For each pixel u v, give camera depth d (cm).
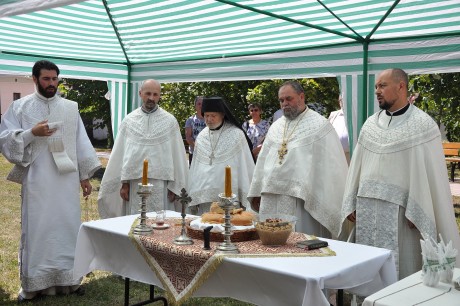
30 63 690
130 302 479
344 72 539
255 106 767
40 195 473
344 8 448
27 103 481
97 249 377
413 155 381
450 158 1209
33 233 472
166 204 545
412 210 375
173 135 549
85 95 1578
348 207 409
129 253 352
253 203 477
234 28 553
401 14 450
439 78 757
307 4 443
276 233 308
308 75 575
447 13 438
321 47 557
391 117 398
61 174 481
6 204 953
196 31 585
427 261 251
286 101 454
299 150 443
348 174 418
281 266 271
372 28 491
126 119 559
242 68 648
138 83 766
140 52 711
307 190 433
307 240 317
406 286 249
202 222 341
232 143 517
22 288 478
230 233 302
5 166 1538
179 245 314
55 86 483
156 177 532
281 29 531
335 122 643
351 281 275
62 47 674
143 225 350
